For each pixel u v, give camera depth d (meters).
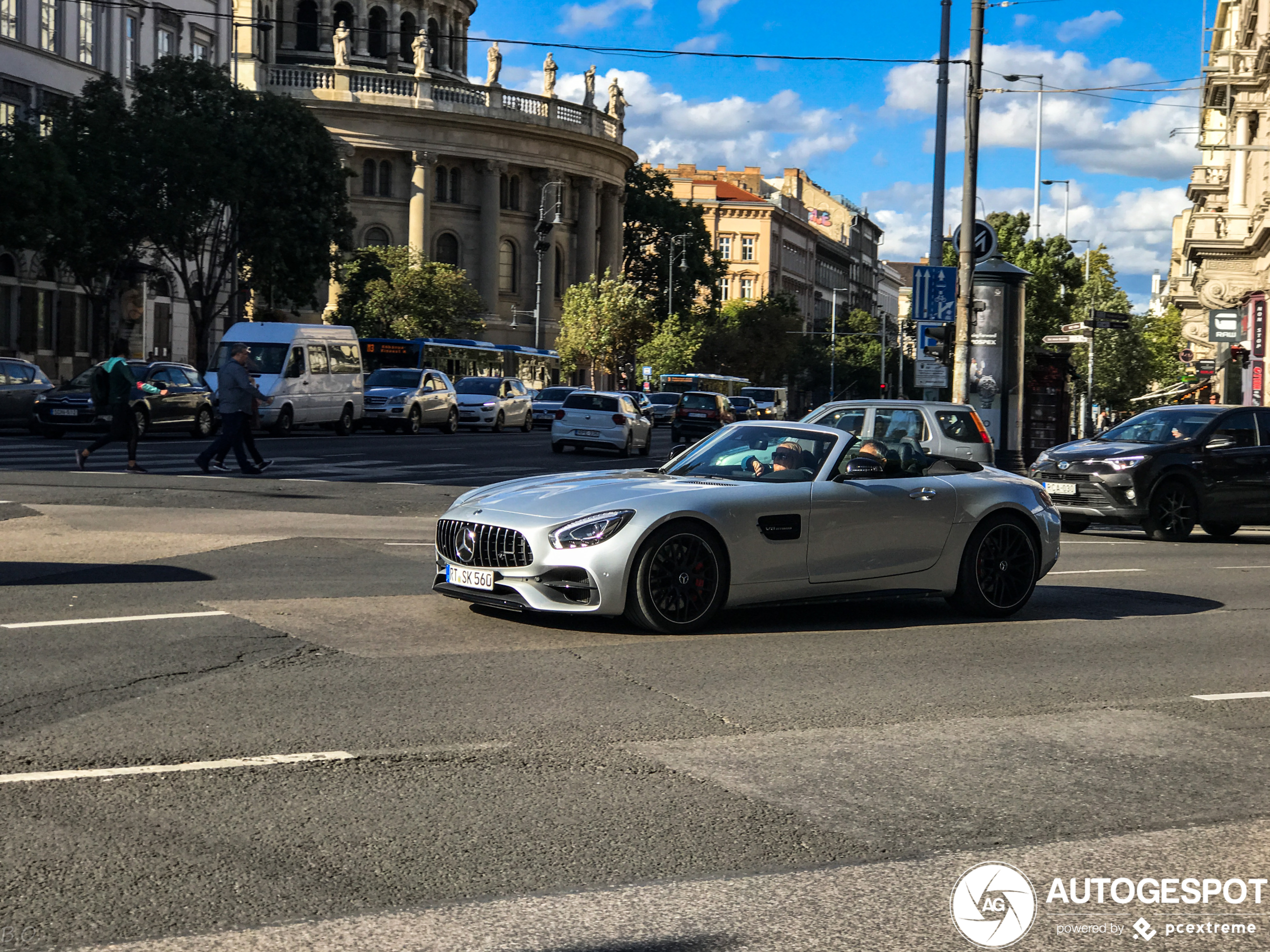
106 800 5.37
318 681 7.64
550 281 97.38
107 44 53.09
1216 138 63.59
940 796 5.87
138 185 44.41
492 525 9.49
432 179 91.31
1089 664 9.13
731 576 9.71
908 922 4.40
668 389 83.56
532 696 7.47
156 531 14.68
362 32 95.31
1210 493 19.44
